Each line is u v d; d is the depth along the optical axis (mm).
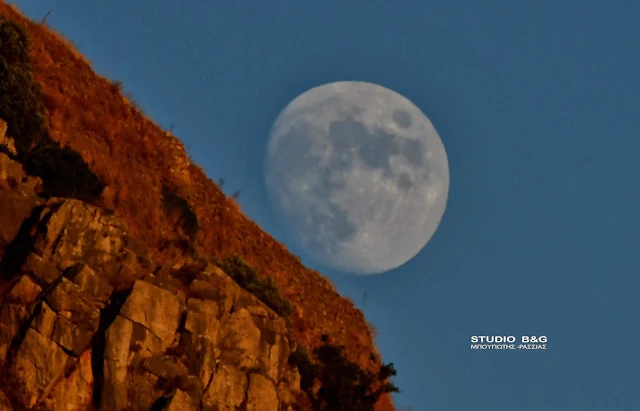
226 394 125750
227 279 140250
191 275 137625
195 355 125312
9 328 116250
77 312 118938
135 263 130375
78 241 126562
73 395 115688
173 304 126688
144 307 123688
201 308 129750
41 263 122562
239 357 130375
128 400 117562
